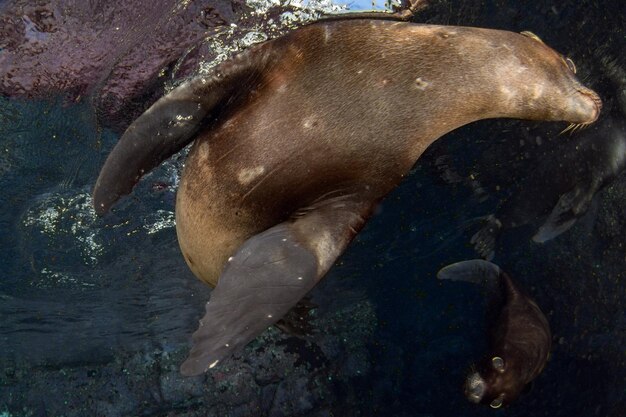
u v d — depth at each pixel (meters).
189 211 1.59
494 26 2.05
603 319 2.92
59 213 2.55
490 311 2.90
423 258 2.95
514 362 2.54
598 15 2.14
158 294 3.16
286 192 1.51
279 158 1.49
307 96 1.51
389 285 3.18
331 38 1.56
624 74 2.23
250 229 1.54
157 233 2.65
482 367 2.58
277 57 1.54
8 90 2.18
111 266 2.86
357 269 3.04
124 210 2.51
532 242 2.74
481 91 1.57
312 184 1.50
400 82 1.54
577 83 1.60
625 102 2.25
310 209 1.51
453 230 2.73
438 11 1.96
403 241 2.83
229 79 1.54
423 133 1.56
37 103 2.20
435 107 1.55
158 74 2.04
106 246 2.71
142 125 1.53
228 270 1.37
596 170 2.35
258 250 1.39
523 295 2.81
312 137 1.49
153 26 2.02
